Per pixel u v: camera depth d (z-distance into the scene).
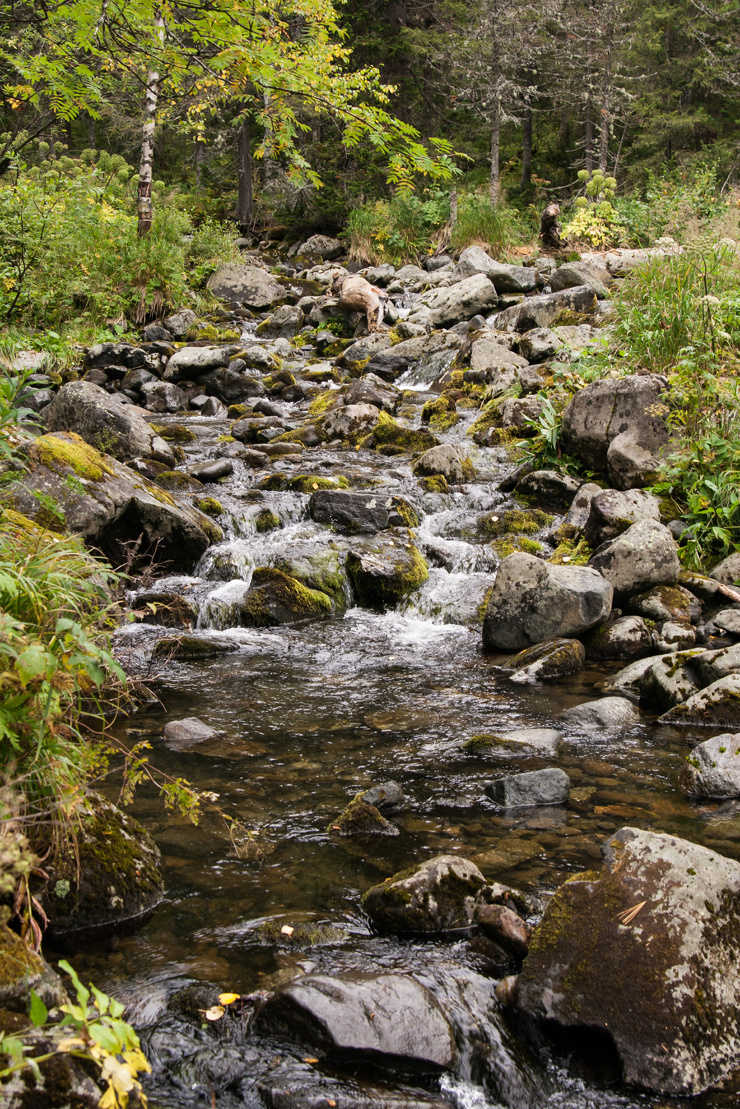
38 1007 1.49
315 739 3.99
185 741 3.91
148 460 7.88
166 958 2.37
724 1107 1.94
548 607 5.27
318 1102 1.89
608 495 6.31
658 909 2.26
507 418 9.22
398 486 7.87
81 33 4.38
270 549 6.63
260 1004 2.16
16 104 5.57
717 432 6.44
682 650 4.93
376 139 4.05
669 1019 2.06
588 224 17.81
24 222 13.30
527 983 2.19
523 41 22.05
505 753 3.84
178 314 14.65
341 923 2.56
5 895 2.24
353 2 22.64
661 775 3.64
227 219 24.56
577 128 30.78
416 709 4.40
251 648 5.41
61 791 2.33
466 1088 1.98
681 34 27.11
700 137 27.88
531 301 12.39
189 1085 1.95
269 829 3.13
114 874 2.59
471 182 24.25
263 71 4.07
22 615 2.33
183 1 3.87
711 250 8.44
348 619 6.05
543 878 2.79
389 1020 2.07
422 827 3.17
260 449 9.02
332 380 12.29
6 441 3.70
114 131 27.30
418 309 14.73
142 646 5.21
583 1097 1.98
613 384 7.28
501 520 7.10
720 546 6.07
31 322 13.34
